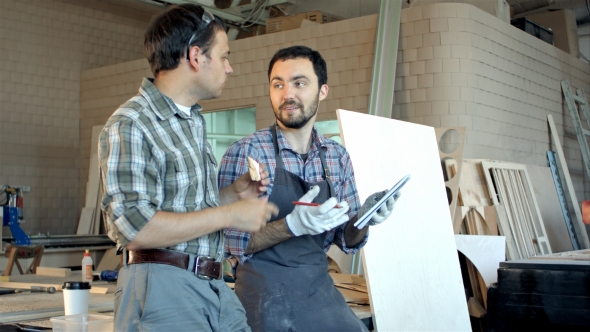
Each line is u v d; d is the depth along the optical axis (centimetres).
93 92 933
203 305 186
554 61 821
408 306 315
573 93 863
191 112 200
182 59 191
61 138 932
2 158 872
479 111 656
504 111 700
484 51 673
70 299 238
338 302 264
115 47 993
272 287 254
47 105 918
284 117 269
